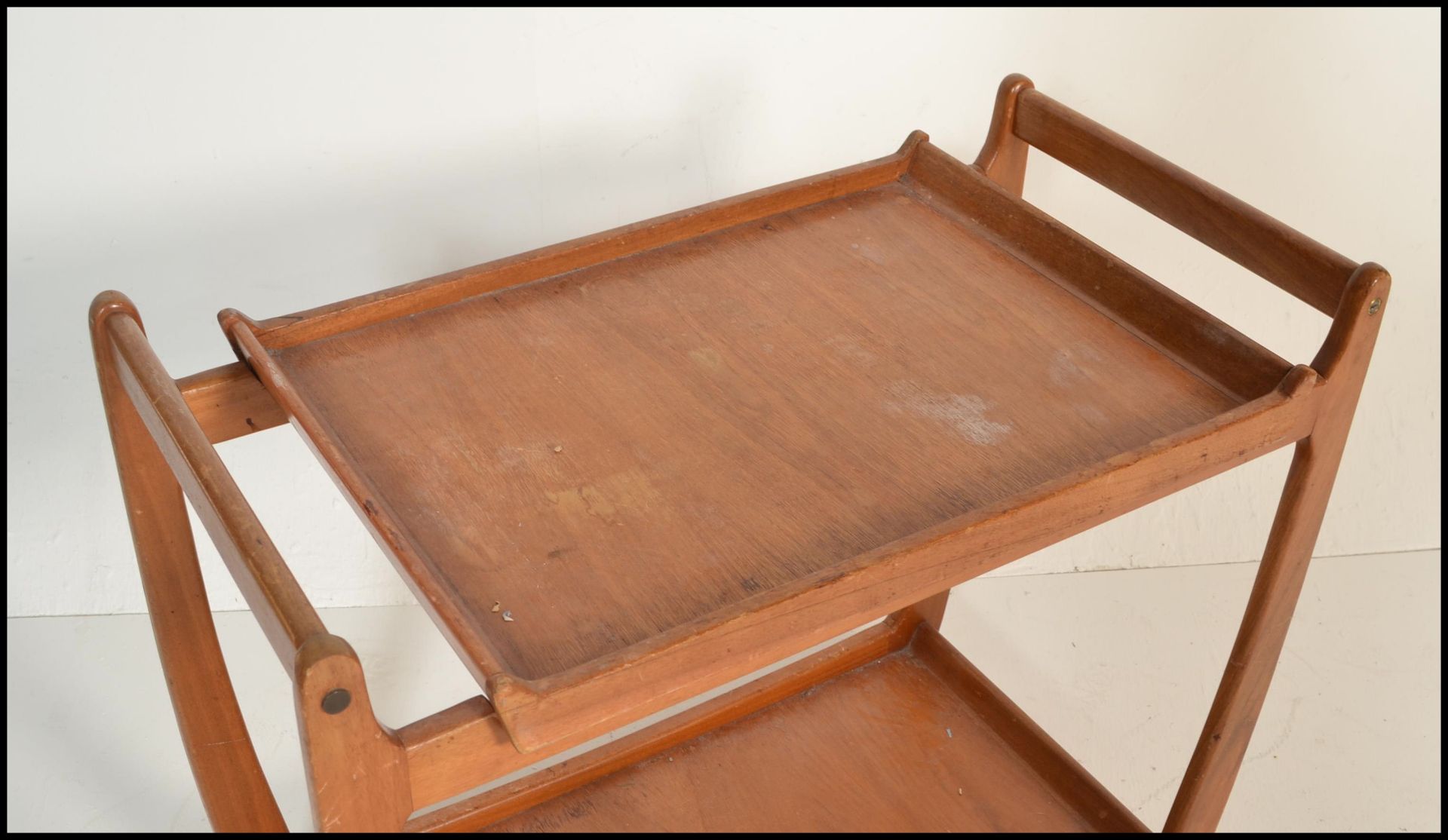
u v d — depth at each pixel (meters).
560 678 0.79
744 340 1.13
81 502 1.57
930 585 0.92
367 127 1.41
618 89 1.45
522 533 0.93
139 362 0.96
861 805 1.33
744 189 1.57
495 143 1.46
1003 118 1.33
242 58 1.34
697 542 0.93
